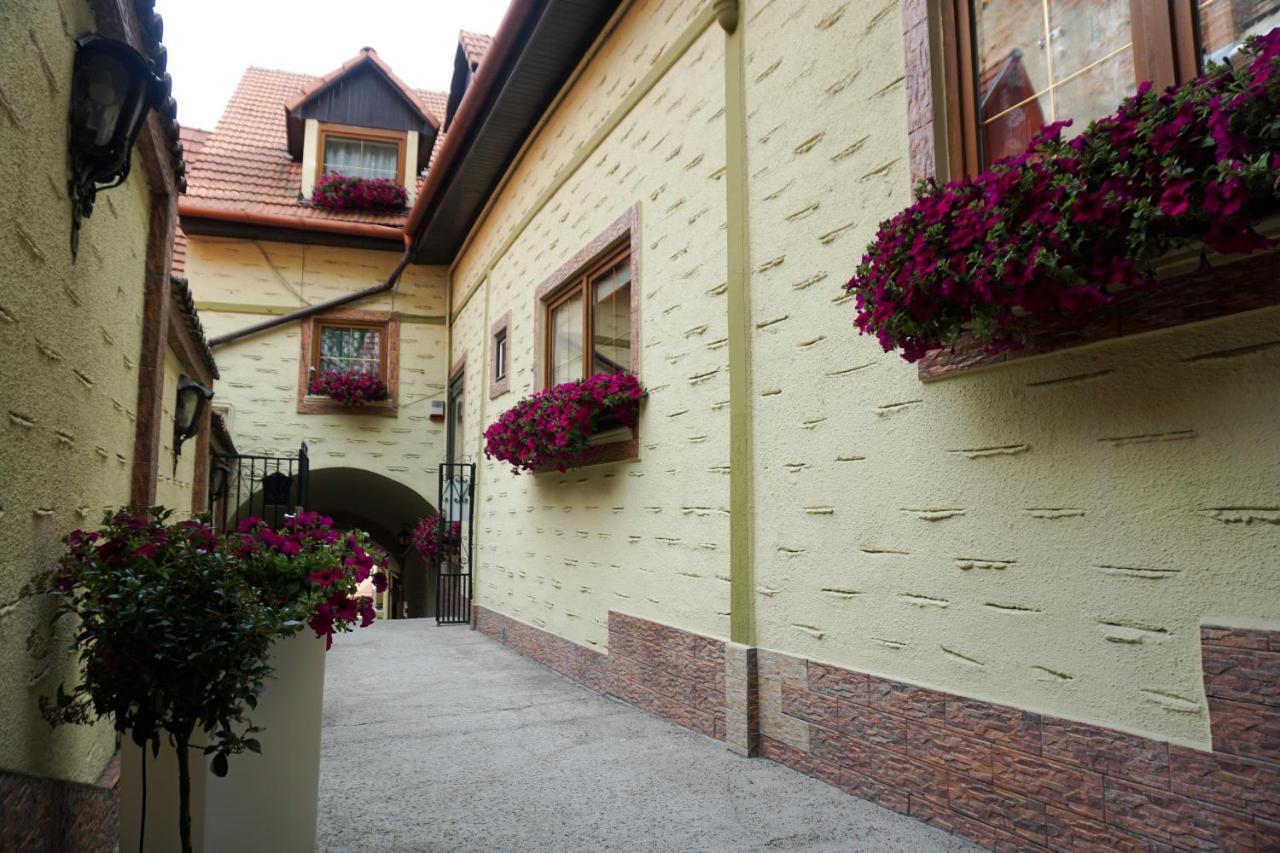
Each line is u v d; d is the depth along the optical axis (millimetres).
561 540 5855
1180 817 1945
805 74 3428
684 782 3156
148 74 2082
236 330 10031
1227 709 1868
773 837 2584
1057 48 2404
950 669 2611
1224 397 1915
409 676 5570
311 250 10641
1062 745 2229
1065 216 1804
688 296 4270
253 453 10055
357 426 10523
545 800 2967
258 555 2271
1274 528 1813
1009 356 2416
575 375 6035
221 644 1889
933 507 2703
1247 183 1506
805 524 3299
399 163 11539
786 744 3354
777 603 3449
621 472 4930
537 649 6188
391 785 3150
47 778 1839
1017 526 2410
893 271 2279
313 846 2309
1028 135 2482
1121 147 1760
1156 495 2047
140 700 1912
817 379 3270
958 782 2547
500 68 6180
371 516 14430
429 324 10969
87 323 2330
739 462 3711
